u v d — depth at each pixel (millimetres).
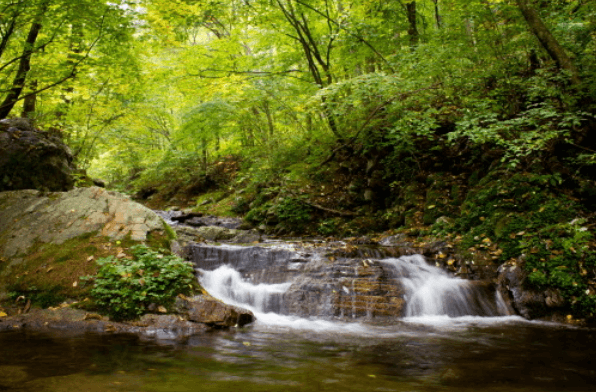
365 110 9820
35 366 2730
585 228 5457
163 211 14680
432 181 9461
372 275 5605
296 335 4008
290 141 12633
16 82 7766
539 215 6145
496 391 2406
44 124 9242
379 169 10664
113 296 4383
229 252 6289
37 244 5383
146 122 14172
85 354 3094
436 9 11008
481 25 8195
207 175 18250
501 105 7539
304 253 6262
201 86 9812
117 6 6758
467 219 7258
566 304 4797
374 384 2498
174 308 4359
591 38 7270
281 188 11648
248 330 4199
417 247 6773
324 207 10828
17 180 6594
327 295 5258
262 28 11227
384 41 10555
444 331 4234
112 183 23281
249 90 10820
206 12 10508
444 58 7793
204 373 2686
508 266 5562
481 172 8547
